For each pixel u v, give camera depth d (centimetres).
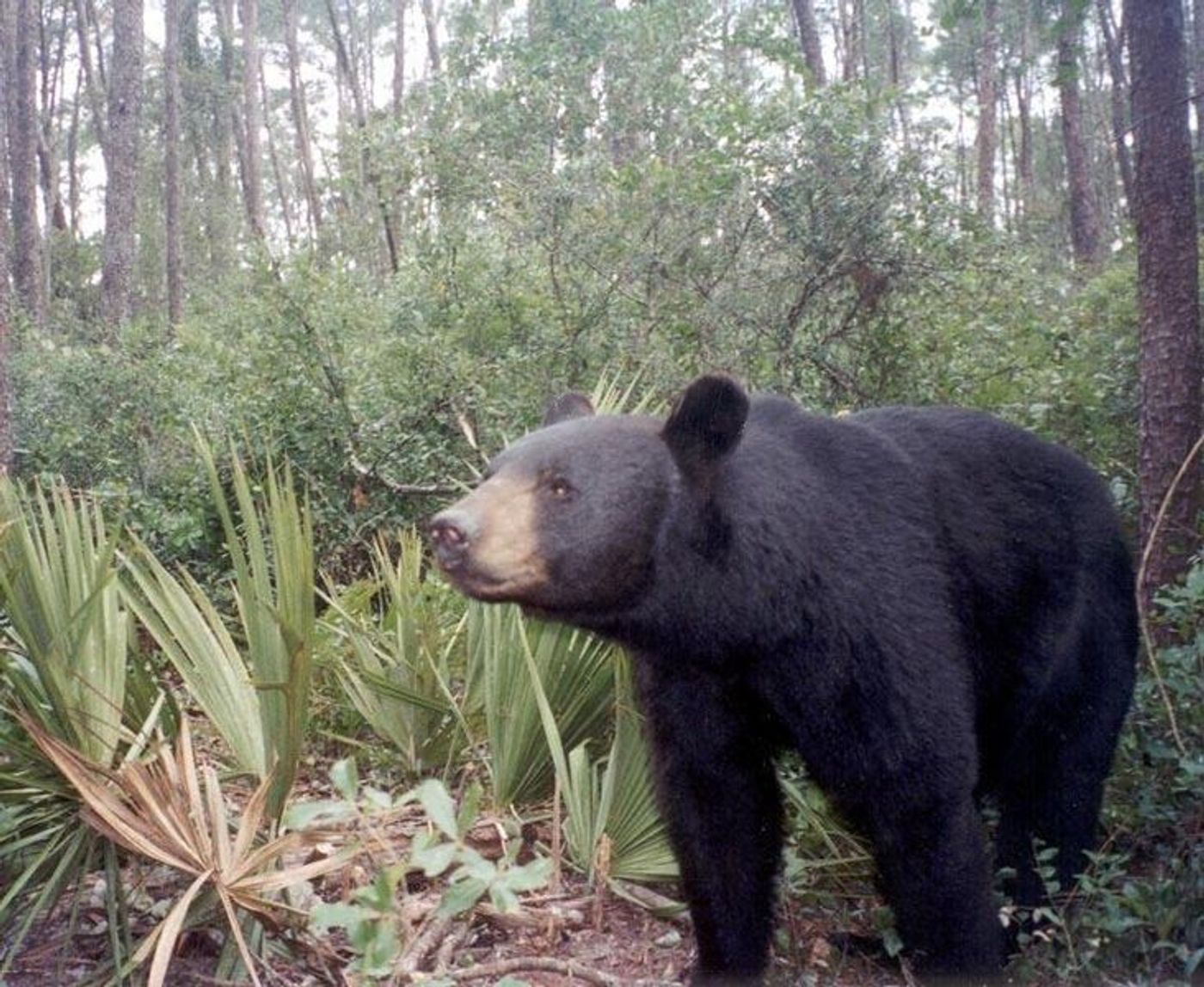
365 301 998
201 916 390
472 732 555
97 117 3834
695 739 405
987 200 1733
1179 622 577
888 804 392
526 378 902
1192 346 720
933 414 467
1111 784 540
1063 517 472
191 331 1213
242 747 443
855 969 458
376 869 460
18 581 412
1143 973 424
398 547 857
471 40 1256
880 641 383
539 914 457
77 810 411
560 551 353
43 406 1064
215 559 859
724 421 363
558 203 927
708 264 884
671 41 1112
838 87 888
